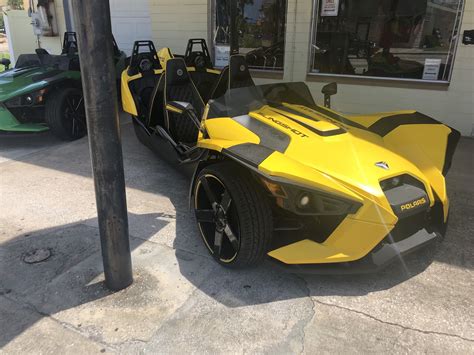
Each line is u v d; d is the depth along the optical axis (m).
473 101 5.62
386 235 2.29
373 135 3.03
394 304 2.36
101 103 2.06
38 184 4.07
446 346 2.06
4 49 17.69
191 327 2.18
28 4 9.98
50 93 5.28
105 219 2.28
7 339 2.10
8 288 2.49
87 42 1.97
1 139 5.65
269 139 2.69
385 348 2.05
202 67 5.04
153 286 2.51
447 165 2.88
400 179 2.48
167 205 3.62
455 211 3.48
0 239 3.05
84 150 5.14
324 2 6.13
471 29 5.34
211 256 2.81
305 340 2.10
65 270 2.67
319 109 3.51
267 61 6.88
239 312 2.29
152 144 4.33
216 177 2.56
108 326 2.19
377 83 6.06
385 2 5.78
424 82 5.78
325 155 2.51
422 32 5.68
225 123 2.96
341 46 6.25
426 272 2.64
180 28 7.43
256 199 2.40
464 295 2.43
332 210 2.29
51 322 2.21
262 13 6.66
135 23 8.76
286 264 2.43
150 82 4.95
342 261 2.33
